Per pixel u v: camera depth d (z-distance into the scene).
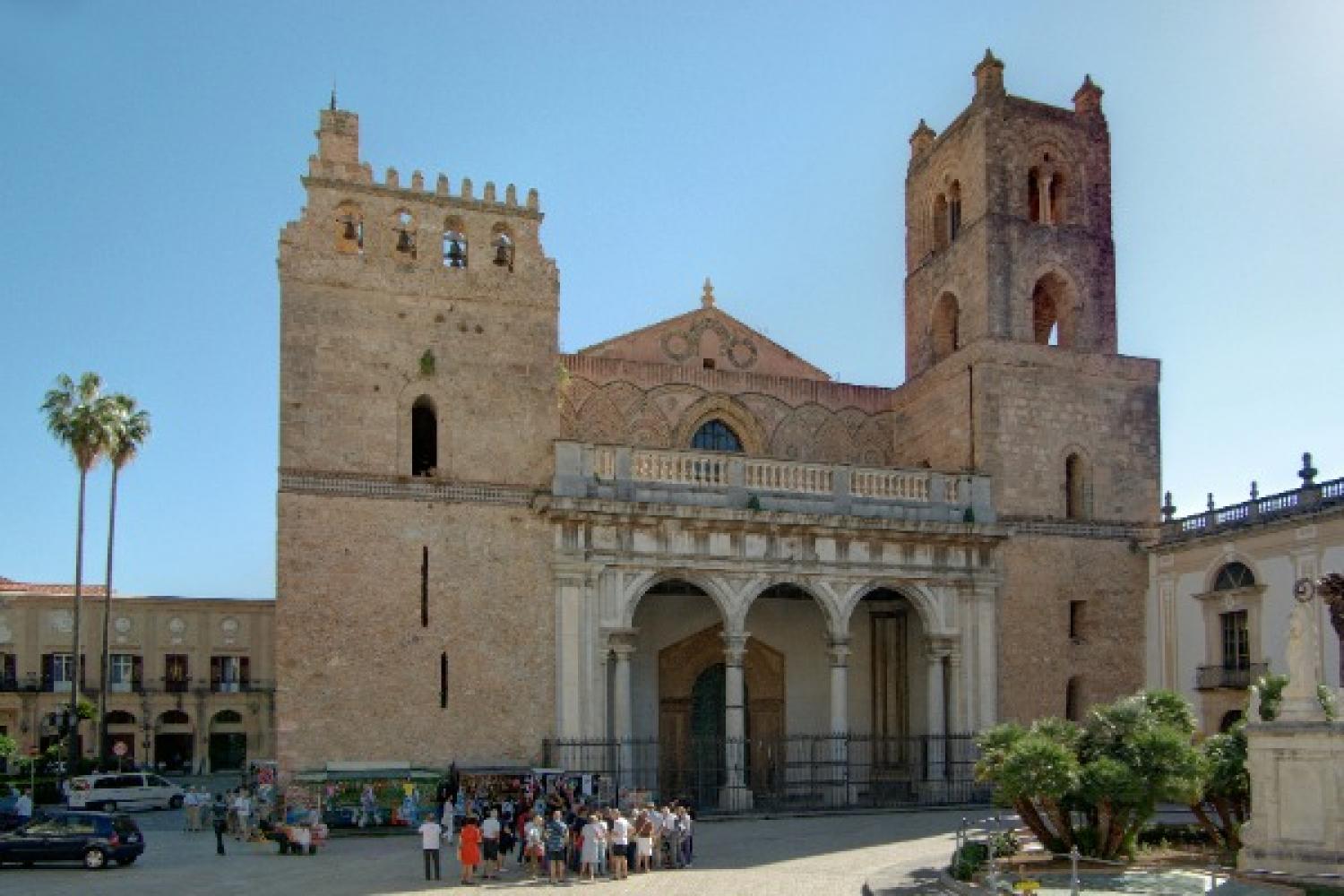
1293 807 26.67
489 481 47.78
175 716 101.50
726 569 49.66
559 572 47.66
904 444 60.34
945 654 52.41
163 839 47.28
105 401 71.56
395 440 46.84
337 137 48.16
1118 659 54.84
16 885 33.19
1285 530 48.78
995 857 30.44
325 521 45.38
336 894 30.69
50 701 97.81
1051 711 53.28
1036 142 57.88
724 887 31.05
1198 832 35.75
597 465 48.94
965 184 58.25
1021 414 54.91
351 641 45.00
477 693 46.19
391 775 43.75
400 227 48.56
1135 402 56.84
